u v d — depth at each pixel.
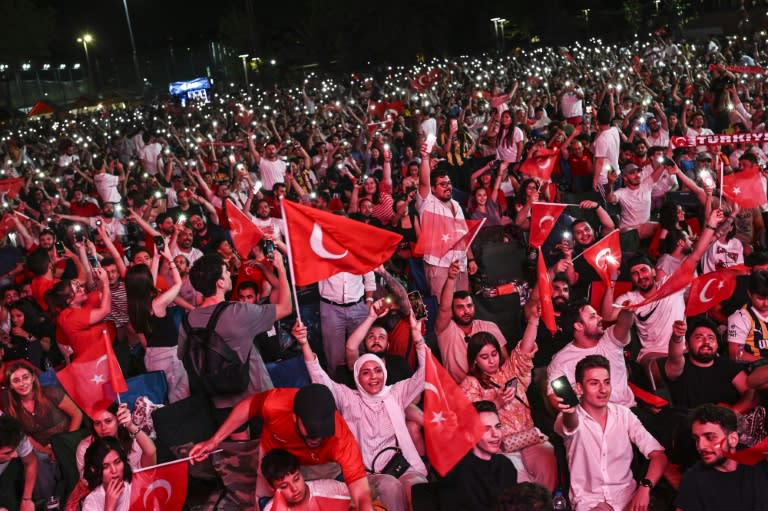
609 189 12.12
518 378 6.73
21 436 6.10
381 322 7.80
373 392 6.11
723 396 6.38
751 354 6.94
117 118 43.41
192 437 6.53
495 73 34.94
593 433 5.71
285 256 9.09
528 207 10.77
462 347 7.52
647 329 7.43
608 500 5.71
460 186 14.52
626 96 19.19
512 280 9.80
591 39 48.25
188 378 6.84
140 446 6.12
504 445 6.36
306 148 20.94
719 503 4.97
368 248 5.83
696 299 7.30
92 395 6.08
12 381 6.65
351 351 6.88
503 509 4.49
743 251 9.69
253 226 7.89
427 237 8.99
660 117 16.05
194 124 34.59
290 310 6.60
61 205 16.31
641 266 7.40
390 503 5.80
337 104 24.59
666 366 6.65
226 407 6.42
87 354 6.07
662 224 9.65
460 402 5.48
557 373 6.69
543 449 6.25
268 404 5.46
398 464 6.12
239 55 71.25
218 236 11.94
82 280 8.77
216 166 17.31
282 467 5.13
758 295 6.85
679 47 36.03
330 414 5.07
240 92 54.94
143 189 16.41
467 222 9.01
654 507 5.80
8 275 12.16
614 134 12.48
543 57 39.34
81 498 5.89
